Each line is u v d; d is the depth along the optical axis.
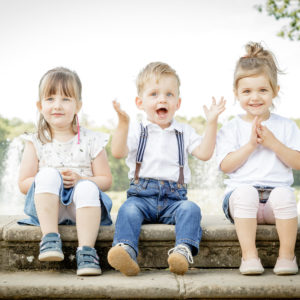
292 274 2.36
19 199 7.56
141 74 3.00
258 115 2.94
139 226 2.48
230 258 2.54
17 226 2.53
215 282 2.18
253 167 2.82
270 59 2.96
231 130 2.97
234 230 2.52
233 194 2.54
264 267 2.55
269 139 2.75
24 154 2.88
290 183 2.83
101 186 2.81
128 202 2.60
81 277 2.30
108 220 2.63
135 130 2.91
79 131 2.96
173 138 2.90
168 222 2.67
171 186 2.75
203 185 7.32
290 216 2.45
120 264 2.27
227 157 2.84
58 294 2.12
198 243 2.43
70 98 2.89
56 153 2.88
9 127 9.85
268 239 2.53
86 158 2.90
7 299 2.13
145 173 2.79
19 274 2.40
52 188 2.47
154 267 2.53
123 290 2.12
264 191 2.71
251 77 2.89
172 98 2.92
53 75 2.88
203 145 2.79
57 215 2.46
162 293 2.12
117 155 2.70
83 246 2.38
